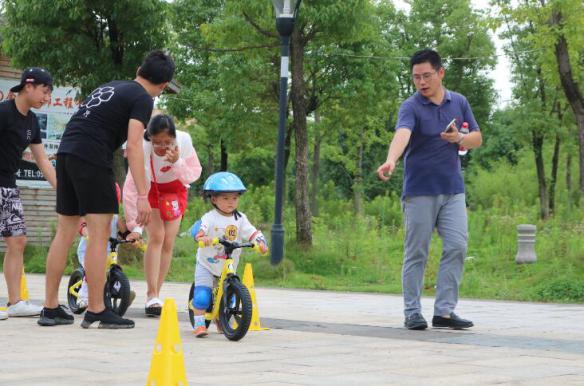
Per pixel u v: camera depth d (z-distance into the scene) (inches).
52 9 946.7
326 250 1015.6
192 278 853.8
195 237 343.3
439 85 393.7
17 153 413.4
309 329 386.9
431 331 382.6
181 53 2026.3
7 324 389.1
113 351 295.3
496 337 359.6
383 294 720.3
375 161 3065.9
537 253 952.3
